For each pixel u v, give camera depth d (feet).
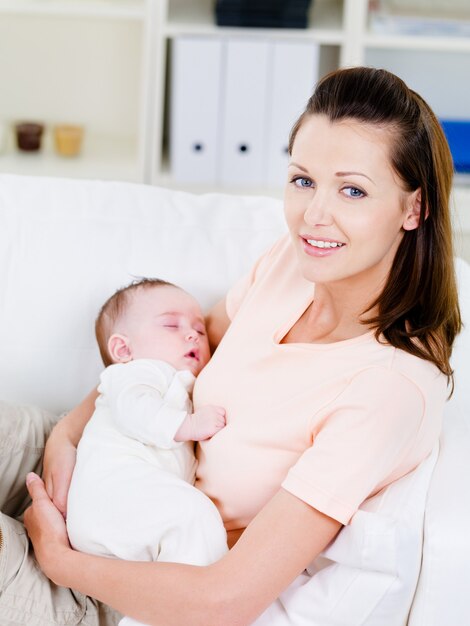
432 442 4.13
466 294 5.43
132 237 5.75
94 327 5.59
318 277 3.98
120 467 4.40
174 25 8.75
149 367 4.86
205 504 4.19
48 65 9.68
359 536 3.76
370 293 4.12
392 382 3.85
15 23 9.49
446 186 3.98
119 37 9.59
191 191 9.21
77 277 5.62
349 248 3.88
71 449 4.82
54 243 5.68
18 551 4.32
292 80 8.80
